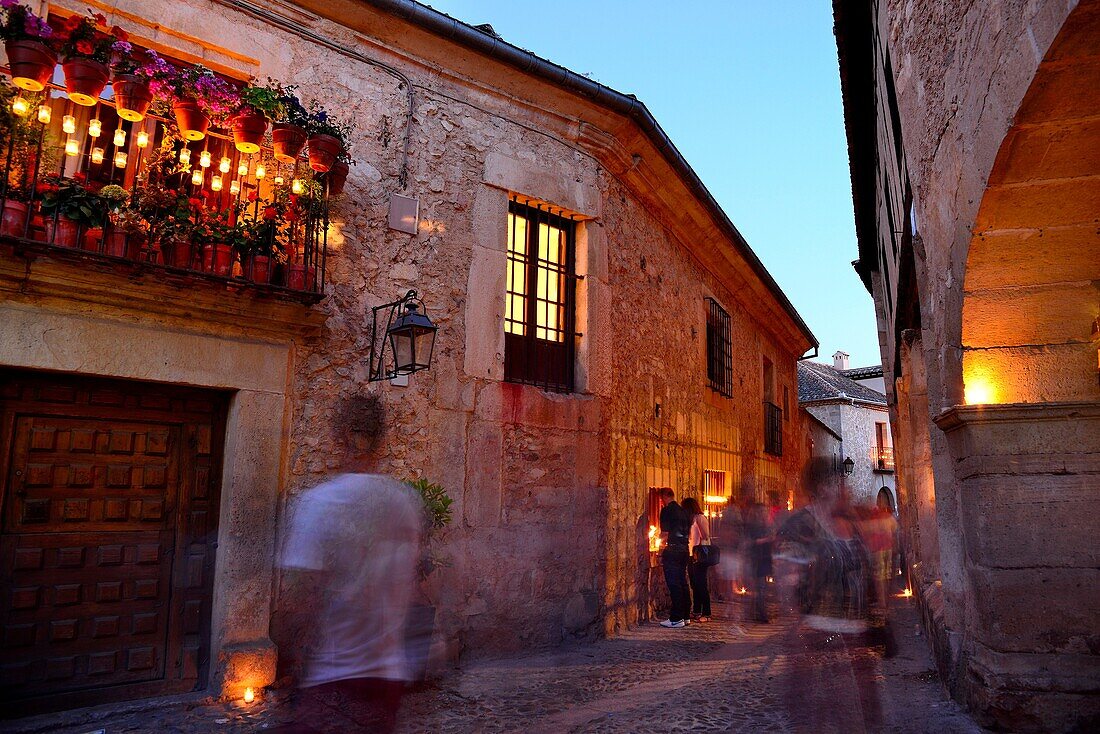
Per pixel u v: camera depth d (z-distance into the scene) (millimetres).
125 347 4434
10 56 3889
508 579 6156
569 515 6785
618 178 8055
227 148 5301
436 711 4371
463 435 6059
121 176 4836
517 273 6941
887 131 6258
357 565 2768
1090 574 3826
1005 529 3951
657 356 8836
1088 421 3898
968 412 4000
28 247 3930
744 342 13016
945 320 4281
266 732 2824
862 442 28156
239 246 4711
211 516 4852
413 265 5934
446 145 6309
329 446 5266
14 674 4043
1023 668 3830
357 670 2719
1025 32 2787
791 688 3531
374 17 5879
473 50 6379
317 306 5316
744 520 7844
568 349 7285
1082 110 2867
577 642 6605
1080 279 3781
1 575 4059
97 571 4391
